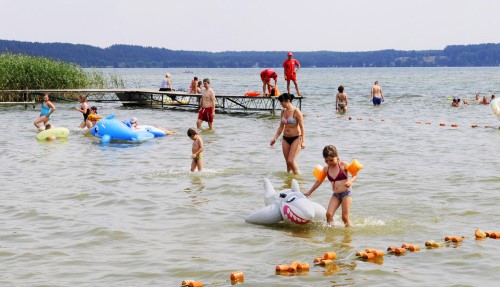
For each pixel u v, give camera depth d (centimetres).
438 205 1205
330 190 1349
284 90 6819
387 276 806
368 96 5391
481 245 941
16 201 1262
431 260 873
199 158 1587
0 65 4100
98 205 1229
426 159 1788
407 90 6506
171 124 2850
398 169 1614
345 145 2098
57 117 3156
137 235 1015
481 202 1230
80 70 4528
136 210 1188
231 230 1044
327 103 4397
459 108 3788
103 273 831
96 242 977
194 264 866
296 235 1007
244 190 1356
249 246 951
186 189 1375
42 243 971
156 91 4022
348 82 9950
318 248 934
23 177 1530
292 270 827
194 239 991
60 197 1300
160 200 1267
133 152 1944
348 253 907
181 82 10525
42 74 4188
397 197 1277
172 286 780
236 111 3612
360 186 1390
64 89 4203
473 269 836
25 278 812
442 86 7669
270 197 1120
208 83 2588
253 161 1753
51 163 1741
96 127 2247
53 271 840
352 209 1173
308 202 1059
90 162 1755
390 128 2661
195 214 1154
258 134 2417
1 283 792
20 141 2217
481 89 6700
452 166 1659
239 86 8494
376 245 947
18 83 4106
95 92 4041
